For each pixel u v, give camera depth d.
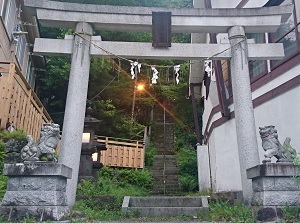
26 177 4.52
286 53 8.29
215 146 10.84
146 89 20.39
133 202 6.89
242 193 6.56
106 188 8.59
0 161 6.45
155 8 7.30
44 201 4.40
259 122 8.72
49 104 17.77
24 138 6.92
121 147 14.09
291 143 7.44
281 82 8.11
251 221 4.52
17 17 12.80
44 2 7.04
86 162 9.41
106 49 7.12
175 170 14.87
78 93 6.71
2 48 10.93
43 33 17.61
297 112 7.39
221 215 5.36
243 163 6.41
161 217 5.92
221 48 7.27
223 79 10.47
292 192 4.66
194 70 15.45
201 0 14.34
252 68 9.68
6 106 7.60
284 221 4.30
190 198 6.90
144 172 12.50
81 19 7.18
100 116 15.93
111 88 16.98
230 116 10.15
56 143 4.91
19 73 8.52
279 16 7.29
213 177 11.27
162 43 7.16
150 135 19.83
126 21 7.22
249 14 7.30
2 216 4.24
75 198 6.38
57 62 15.97
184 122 21.20
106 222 5.04
